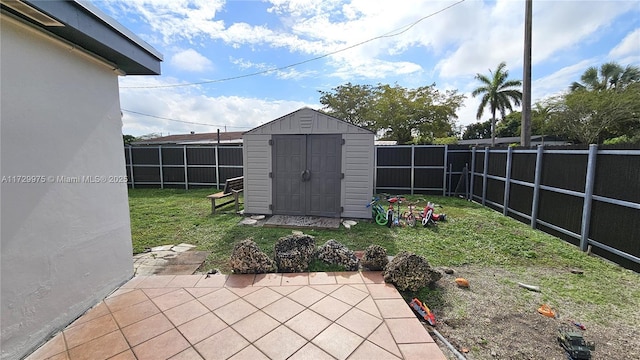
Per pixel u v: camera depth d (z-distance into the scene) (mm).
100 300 2551
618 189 3537
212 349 1903
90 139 2459
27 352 1854
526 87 8367
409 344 1967
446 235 4738
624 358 1952
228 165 10234
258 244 4301
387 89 20016
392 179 9180
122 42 2482
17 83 1804
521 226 5258
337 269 3244
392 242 4391
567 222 4375
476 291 2898
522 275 3283
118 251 2824
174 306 2453
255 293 2684
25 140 1859
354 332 2094
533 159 5227
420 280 2799
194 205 7273
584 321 2393
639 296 2783
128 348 1911
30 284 1886
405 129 19734
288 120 5719
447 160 8766
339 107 22484
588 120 15414
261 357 1828
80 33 2020
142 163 10516
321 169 5727
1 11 1645
